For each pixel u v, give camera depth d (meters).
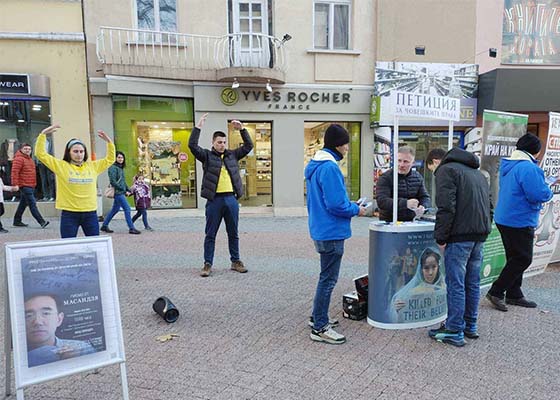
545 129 13.31
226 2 11.57
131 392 3.01
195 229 9.62
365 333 4.04
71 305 2.73
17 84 10.45
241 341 3.84
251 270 6.18
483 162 5.13
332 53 12.10
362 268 6.35
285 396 2.98
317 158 3.74
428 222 4.28
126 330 4.06
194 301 4.86
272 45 11.93
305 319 4.36
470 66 12.41
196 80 11.45
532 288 5.50
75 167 4.94
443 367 3.40
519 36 12.53
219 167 5.78
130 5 11.04
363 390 3.06
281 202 12.26
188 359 3.50
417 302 4.15
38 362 2.59
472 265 3.87
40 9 10.73
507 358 3.56
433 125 12.59
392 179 4.63
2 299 4.78
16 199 10.96
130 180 11.43
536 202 4.47
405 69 12.26
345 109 12.31
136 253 7.21
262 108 11.88
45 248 2.72
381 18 12.11
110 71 10.68
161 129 11.61
